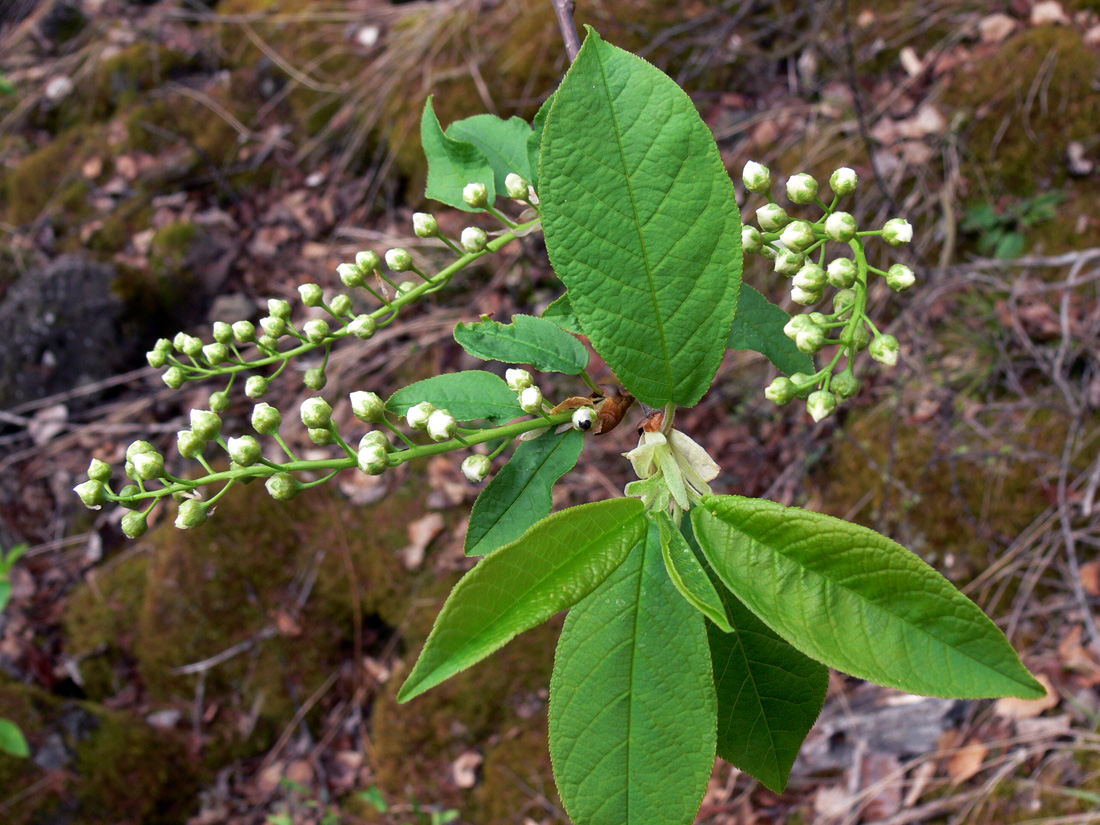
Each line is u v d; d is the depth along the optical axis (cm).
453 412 116
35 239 582
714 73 505
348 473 471
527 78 533
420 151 541
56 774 396
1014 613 353
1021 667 78
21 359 528
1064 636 341
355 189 565
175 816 414
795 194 115
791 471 412
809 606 84
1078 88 423
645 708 88
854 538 84
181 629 443
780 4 503
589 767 87
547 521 86
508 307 484
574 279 92
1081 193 413
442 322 492
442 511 455
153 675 442
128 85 629
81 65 653
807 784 353
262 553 454
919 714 345
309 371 147
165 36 647
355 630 449
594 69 90
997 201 424
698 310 93
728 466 428
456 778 402
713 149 90
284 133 596
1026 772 317
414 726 414
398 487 464
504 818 386
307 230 564
